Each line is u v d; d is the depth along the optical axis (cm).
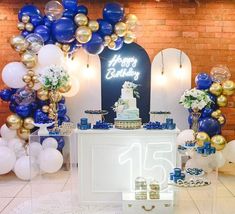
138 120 361
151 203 324
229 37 520
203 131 442
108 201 358
